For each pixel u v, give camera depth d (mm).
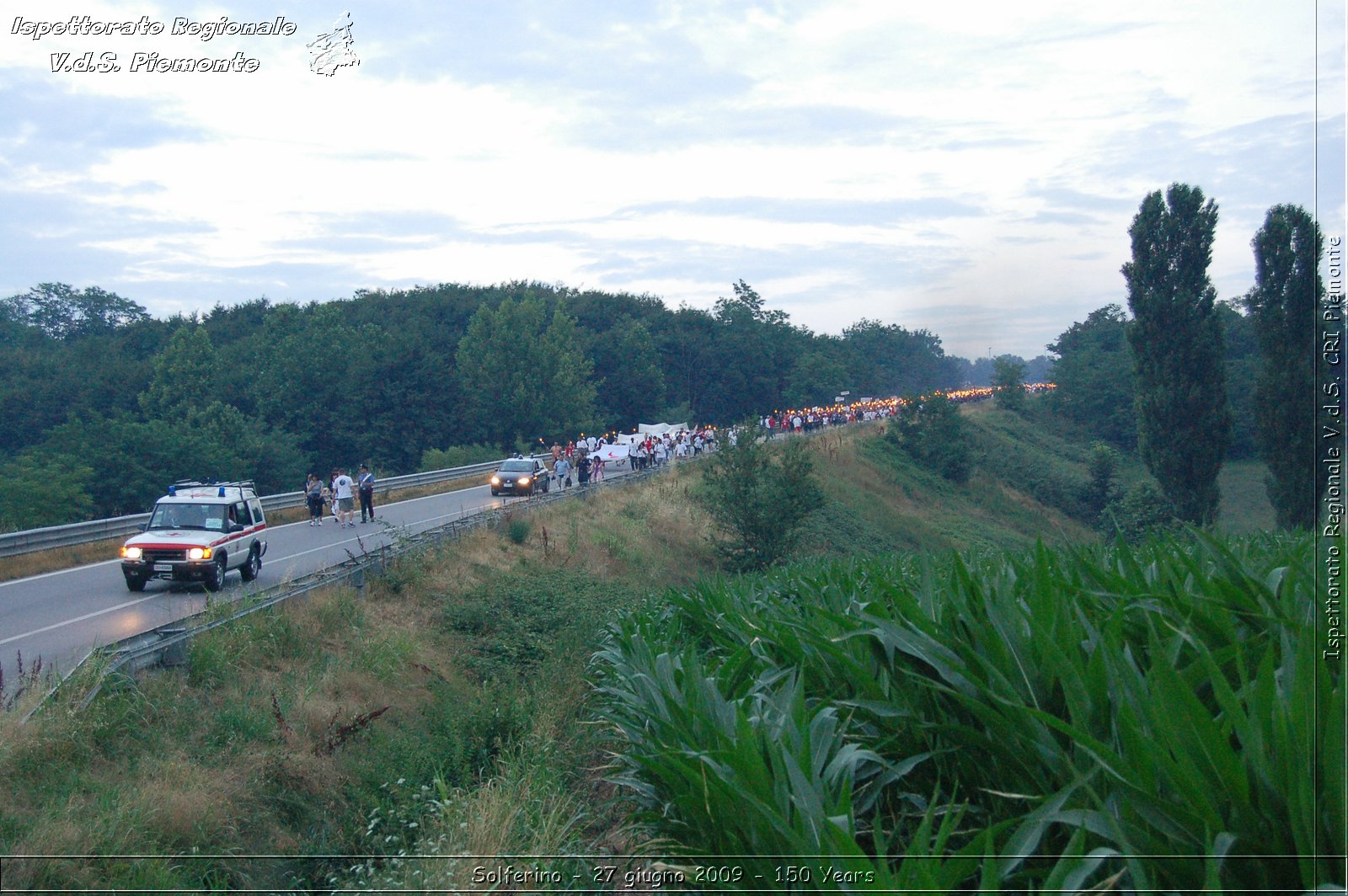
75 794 6754
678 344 112125
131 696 8516
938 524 42594
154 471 50062
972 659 5008
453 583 17375
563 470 45250
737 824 4746
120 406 70125
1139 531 25516
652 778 6367
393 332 86375
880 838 4125
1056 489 47250
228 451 55781
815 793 4305
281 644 11453
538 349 82812
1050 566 6082
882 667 5824
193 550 16484
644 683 7121
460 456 60875
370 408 74500
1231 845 3529
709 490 32000
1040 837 3891
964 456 53844
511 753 9711
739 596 11484
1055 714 4773
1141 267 26359
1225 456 25719
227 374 76438
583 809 7945
